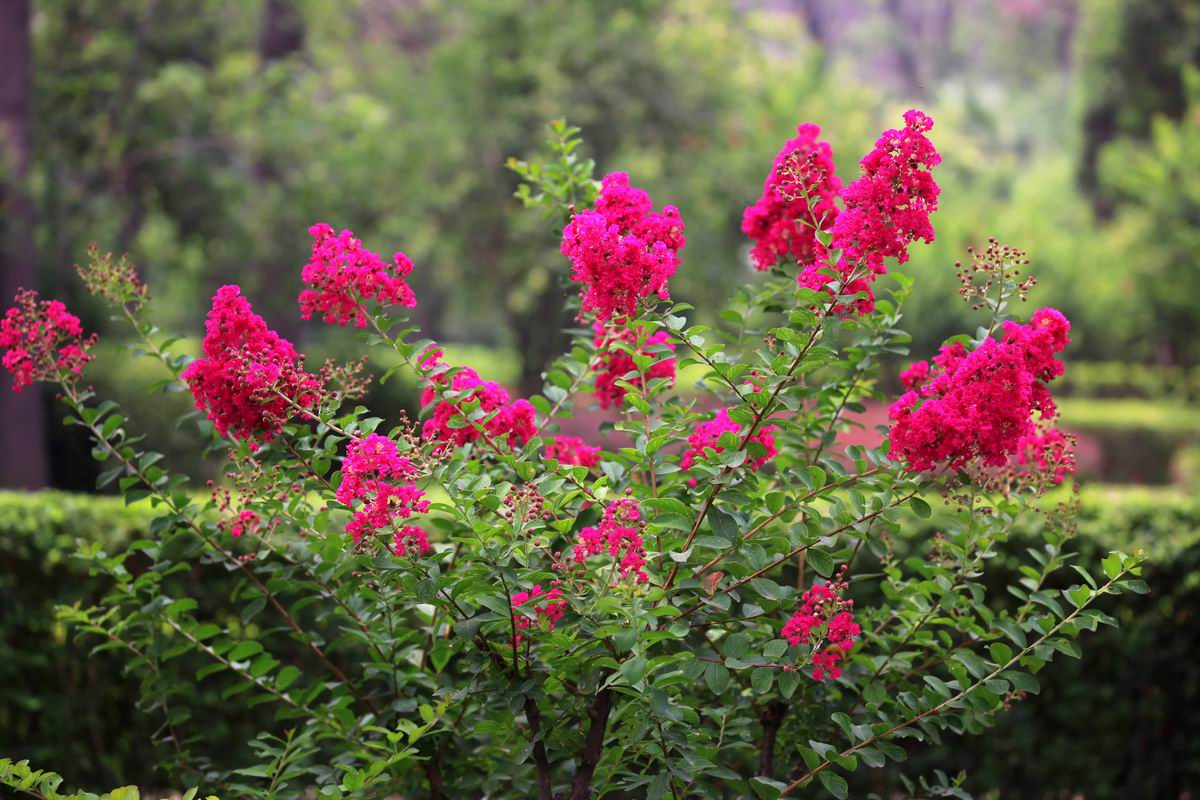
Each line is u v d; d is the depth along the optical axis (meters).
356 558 2.66
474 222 14.84
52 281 12.30
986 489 2.82
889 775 4.73
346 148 14.00
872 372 3.13
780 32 18.27
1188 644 4.85
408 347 2.76
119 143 13.34
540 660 2.61
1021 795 4.84
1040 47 47.94
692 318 14.77
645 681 2.36
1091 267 20.97
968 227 19.81
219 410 2.72
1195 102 18.69
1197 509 5.32
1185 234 17.55
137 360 11.52
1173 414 16.11
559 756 3.08
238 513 3.08
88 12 13.43
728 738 3.05
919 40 48.12
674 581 2.61
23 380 3.02
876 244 2.47
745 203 14.80
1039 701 4.82
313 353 13.05
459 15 16.55
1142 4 23.52
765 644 2.55
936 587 2.96
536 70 14.56
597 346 3.19
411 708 2.96
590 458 3.19
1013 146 46.38
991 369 2.45
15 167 10.91
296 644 4.56
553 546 2.99
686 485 2.85
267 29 17.98
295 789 3.17
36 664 4.64
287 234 14.64
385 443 2.51
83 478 12.46
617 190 2.86
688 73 15.21
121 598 3.36
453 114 14.75
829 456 2.71
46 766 4.69
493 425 2.88
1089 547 4.75
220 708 4.58
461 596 2.55
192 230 14.34
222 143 14.20
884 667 2.99
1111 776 4.85
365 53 16.59
